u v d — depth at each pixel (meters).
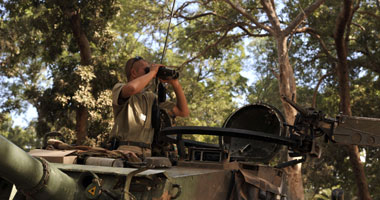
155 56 26.81
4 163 2.60
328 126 4.89
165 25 26.83
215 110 39.66
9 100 35.34
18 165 2.68
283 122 5.14
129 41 29.41
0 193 3.57
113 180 3.29
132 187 3.38
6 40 27.20
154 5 26.34
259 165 4.62
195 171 4.19
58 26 25.30
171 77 5.33
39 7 24.98
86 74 24.11
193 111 37.78
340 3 24.36
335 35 22.14
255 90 37.69
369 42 26.19
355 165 22.88
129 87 4.80
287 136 5.15
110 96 24.66
